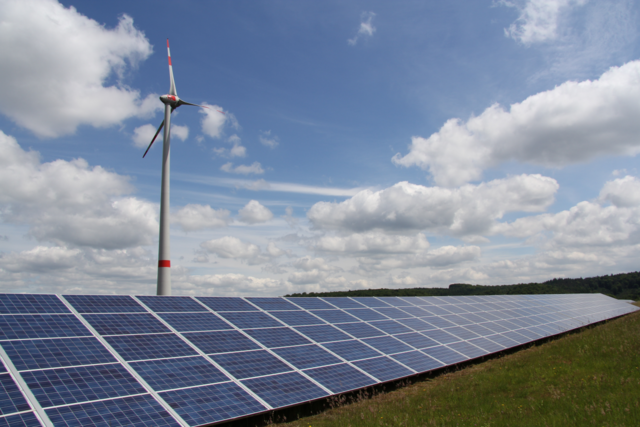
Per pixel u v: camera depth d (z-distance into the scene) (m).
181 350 17.52
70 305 18.48
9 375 12.60
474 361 28.97
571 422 14.40
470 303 47.69
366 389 20.23
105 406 12.55
